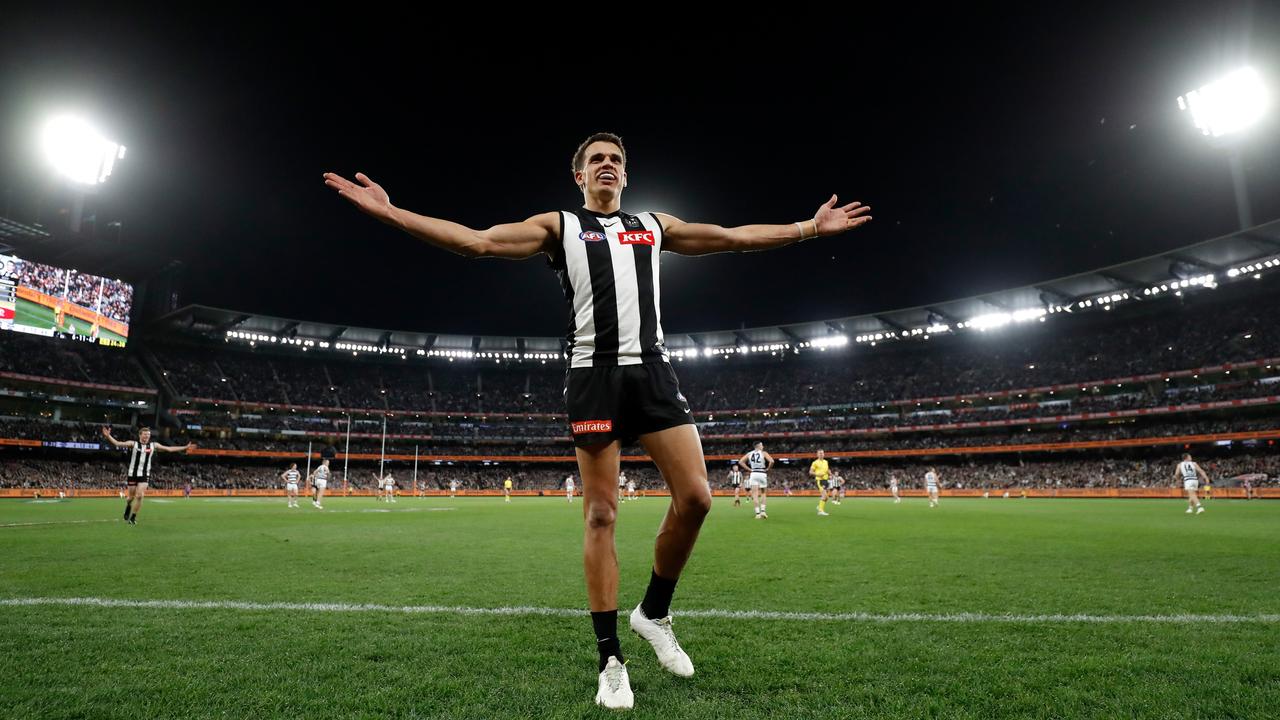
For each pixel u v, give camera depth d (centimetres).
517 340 7262
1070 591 536
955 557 783
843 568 683
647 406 311
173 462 5725
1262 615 439
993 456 5994
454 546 924
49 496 4197
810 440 6781
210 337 6412
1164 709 260
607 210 345
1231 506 2684
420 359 7500
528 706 266
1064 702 268
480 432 7206
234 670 310
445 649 351
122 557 764
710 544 960
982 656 336
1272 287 5069
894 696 276
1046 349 6153
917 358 6900
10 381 5022
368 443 6806
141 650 345
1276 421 4538
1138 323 5778
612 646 280
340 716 254
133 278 5722
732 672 311
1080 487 4828
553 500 4438
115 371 5703
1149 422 5284
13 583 567
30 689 281
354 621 418
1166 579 602
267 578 605
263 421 6328
